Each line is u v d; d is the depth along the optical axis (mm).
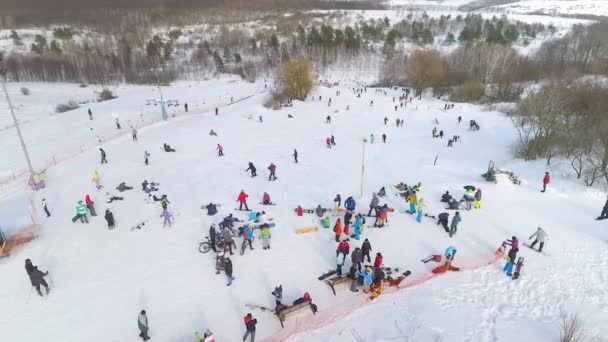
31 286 17422
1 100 78750
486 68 81000
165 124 46594
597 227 22531
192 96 74500
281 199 26172
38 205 25500
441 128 49969
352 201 23000
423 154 38312
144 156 34531
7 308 16141
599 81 54531
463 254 19609
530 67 80938
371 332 14281
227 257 17609
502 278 17500
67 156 35906
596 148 30078
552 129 32969
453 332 13977
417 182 29812
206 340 13469
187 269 18484
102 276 18047
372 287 16672
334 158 36219
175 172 30844
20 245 20438
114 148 37250
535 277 17609
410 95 79938
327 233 21625
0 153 38281
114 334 14898
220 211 24094
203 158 34375
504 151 37938
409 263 18859
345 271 18328
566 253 19703
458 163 34969
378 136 45375
